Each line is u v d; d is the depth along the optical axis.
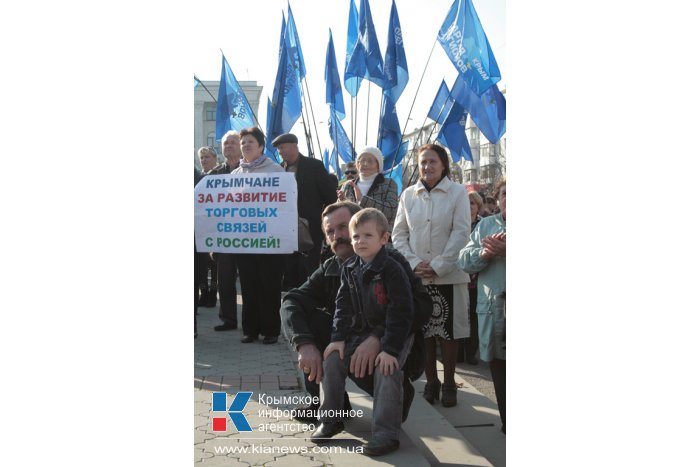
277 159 5.77
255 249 4.73
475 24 5.33
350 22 6.07
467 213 4.32
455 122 6.70
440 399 4.54
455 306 4.31
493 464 3.47
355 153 6.43
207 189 4.79
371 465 3.13
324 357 3.45
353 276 3.39
